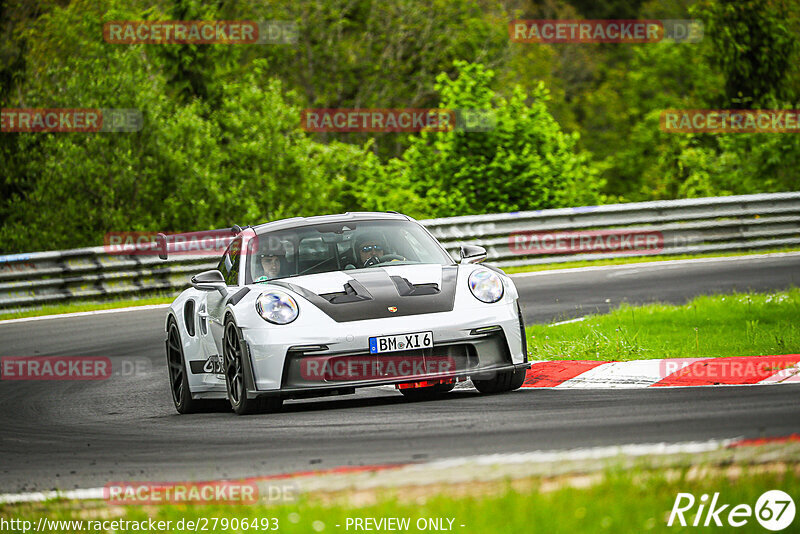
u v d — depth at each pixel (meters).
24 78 91.56
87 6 92.94
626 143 147.62
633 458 13.85
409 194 71.56
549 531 11.06
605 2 170.38
